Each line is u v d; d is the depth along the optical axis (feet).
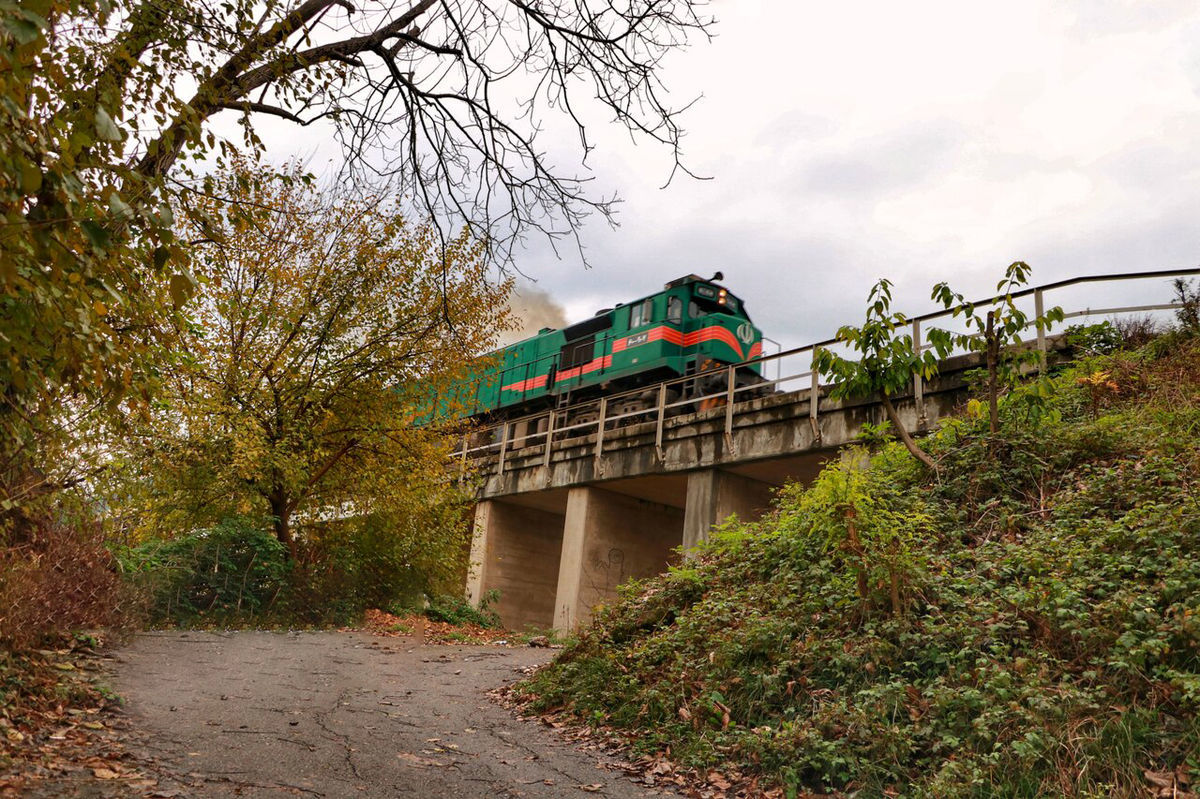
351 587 53.11
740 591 29.58
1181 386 34.32
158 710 21.90
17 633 22.72
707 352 69.10
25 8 10.58
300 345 52.65
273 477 52.11
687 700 23.61
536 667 34.60
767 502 58.54
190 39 19.47
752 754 20.03
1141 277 40.37
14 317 13.25
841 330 34.45
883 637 22.85
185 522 49.78
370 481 54.44
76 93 13.42
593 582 65.46
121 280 15.29
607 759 21.47
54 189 12.37
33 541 27.50
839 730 19.76
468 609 64.23
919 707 19.83
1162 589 20.74
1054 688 18.62
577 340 81.35
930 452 35.88
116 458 31.37
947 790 16.53
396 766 19.29
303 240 51.62
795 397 50.93
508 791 18.21
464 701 28.17
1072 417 36.14
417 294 53.67
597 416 75.10
